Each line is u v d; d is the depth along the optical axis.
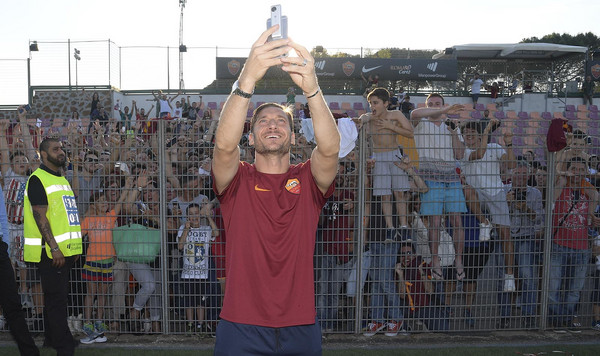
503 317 5.08
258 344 2.34
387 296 5.04
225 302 2.42
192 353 4.51
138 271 5.00
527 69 21.73
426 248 5.04
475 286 5.25
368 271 5.09
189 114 16.34
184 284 4.98
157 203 5.06
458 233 5.02
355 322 5.05
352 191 5.05
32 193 4.04
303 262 2.41
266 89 19.14
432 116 5.03
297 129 5.18
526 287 5.24
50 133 5.55
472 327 5.20
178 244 4.98
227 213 2.47
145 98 19.02
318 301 5.06
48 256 4.08
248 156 5.05
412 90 20.52
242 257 2.38
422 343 4.82
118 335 5.05
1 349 4.62
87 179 5.07
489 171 5.16
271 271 2.37
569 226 5.16
